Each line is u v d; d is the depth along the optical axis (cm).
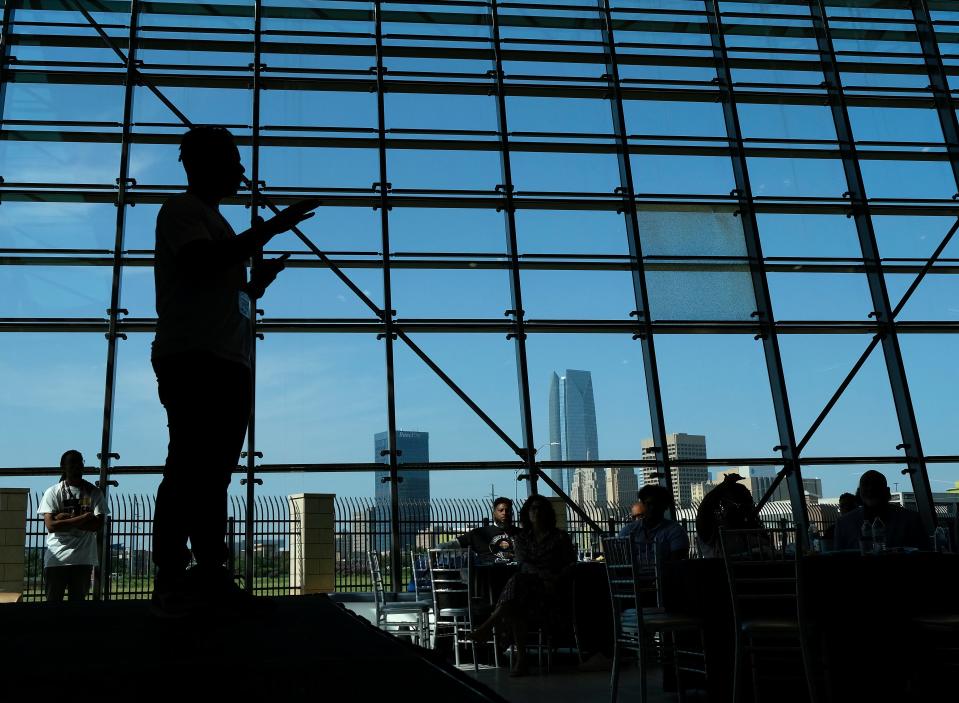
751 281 1057
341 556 923
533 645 758
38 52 988
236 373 208
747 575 504
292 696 96
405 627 815
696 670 527
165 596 174
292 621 159
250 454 928
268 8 1045
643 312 1025
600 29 1116
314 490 933
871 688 490
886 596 495
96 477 885
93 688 99
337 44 1048
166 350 203
